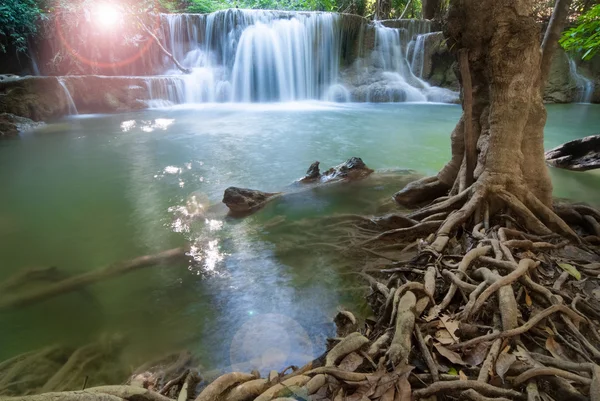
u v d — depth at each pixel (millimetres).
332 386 2074
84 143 10289
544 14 12500
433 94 20391
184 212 5520
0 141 10531
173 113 15617
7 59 17312
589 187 6211
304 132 12016
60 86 14180
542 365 2123
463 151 5117
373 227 4680
